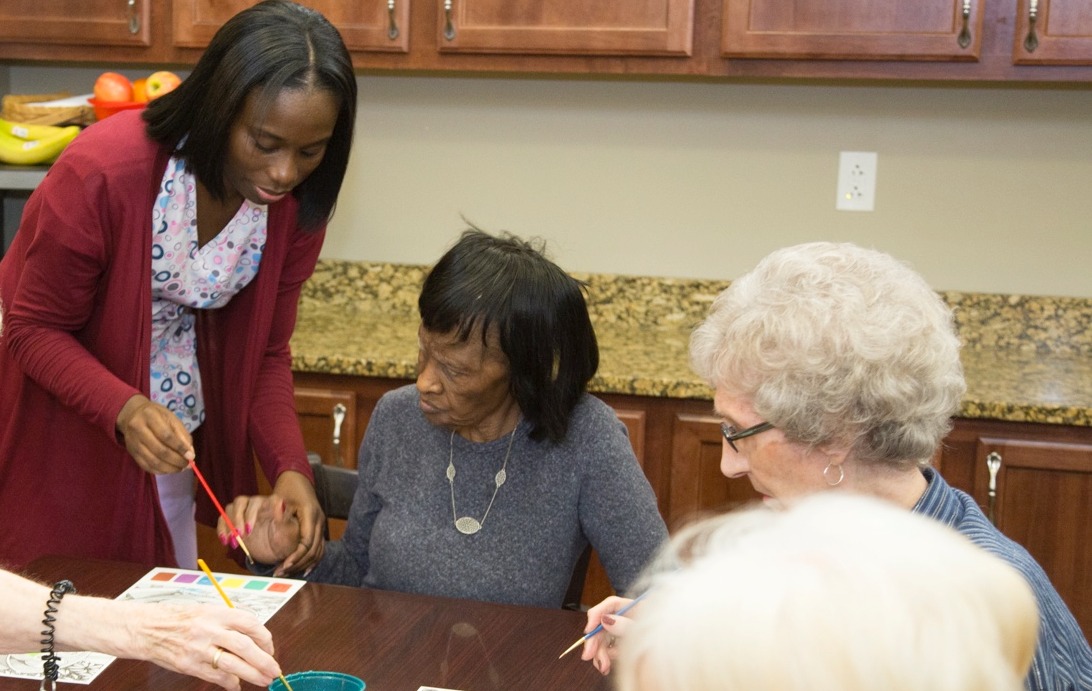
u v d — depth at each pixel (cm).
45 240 180
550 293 165
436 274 166
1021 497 255
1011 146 298
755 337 123
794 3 266
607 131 314
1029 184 299
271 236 199
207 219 191
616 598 142
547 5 274
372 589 166
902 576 61
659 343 302
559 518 175
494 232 324
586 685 138
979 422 254
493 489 177
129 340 190
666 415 264
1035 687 108
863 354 118
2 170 276
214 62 171
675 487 265
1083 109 294
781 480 127
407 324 317
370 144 325
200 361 209
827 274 124
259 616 155
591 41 274
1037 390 260
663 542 173
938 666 56
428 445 180
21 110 288
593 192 318
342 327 308
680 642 60
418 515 178
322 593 163
